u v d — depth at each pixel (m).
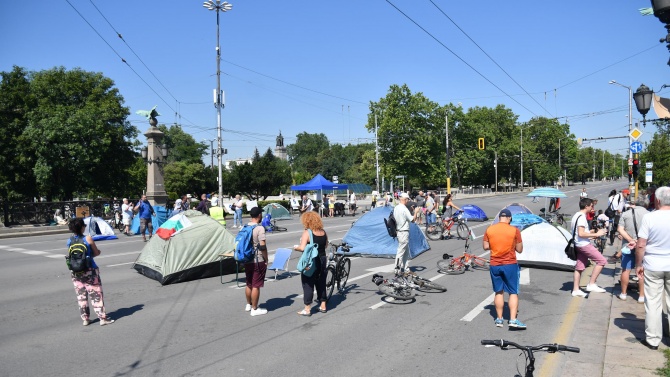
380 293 9.23
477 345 6.09
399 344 6.14
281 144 127.12
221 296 9.07
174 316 7.61
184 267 10.50
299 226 25.12
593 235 8.51
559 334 6.48
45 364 5.53
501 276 6.74
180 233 10.84
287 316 7.56
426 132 57.34
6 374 5.23
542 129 100.94
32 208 24.69
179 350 5.98
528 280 10.24
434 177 59.03
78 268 6.91
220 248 11.13
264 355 5.77
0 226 23.23
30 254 15.38
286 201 43.22
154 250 11.09
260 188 55.84
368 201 59.75
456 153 73.69
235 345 6.14
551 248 11.48
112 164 38.66
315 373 5.19
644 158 38.31
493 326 6.91
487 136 77.31
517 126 90.25
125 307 8.23
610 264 12.05
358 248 14.25
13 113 35.34
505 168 92.44
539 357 5.59
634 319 6.87
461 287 9.69
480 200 56.50
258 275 7.61
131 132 40.94
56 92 37.31
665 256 5.43
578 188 93.88
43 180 32.22
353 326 6.97
